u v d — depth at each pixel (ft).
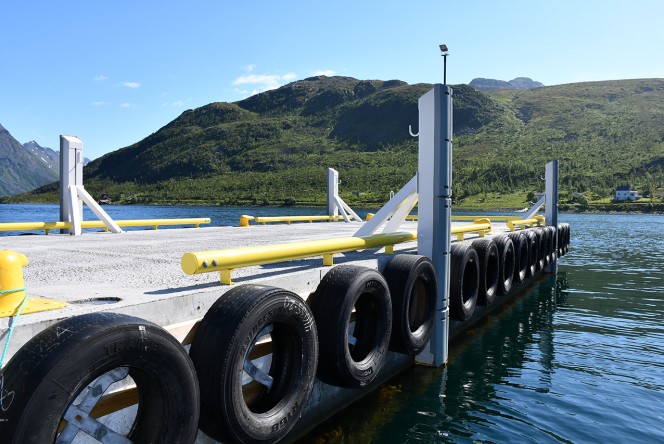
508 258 29.94
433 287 17.15
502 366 19.04
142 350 6.74
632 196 511.81
